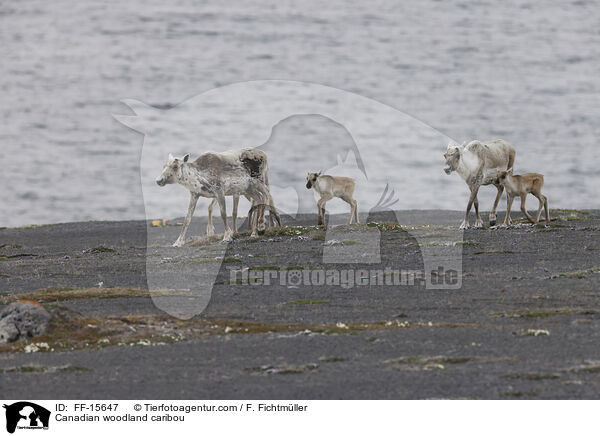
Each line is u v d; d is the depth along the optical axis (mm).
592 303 50875
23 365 38719
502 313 48281
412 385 34219
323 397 33344
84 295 56188
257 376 36188
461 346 40250
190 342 42875
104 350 41750
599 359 37312
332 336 43125
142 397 33812
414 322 46656
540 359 37531
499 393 32938
